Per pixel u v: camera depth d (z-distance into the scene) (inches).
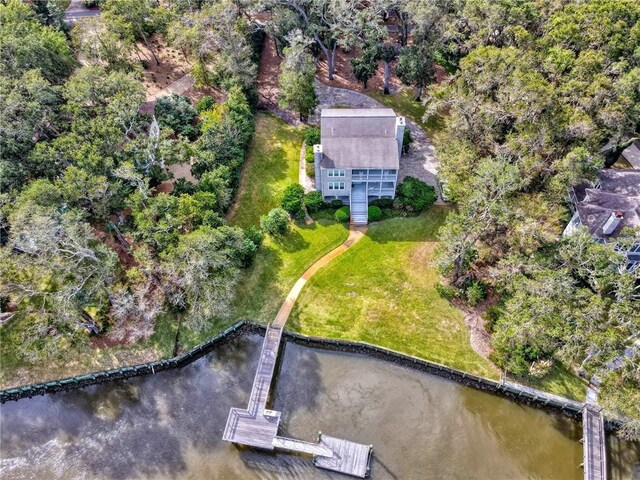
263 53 2748.5
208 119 2068.2
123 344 1593.3
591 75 1817.2
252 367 1571.1
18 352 1534.2
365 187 1930.4
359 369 1556.3
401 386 1514.5
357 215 1925.4
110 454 1391.5
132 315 1630.2
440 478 1330.0
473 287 1636.3
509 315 1461.6
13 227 1347.2
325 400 1483.8
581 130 1636.3
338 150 1822.1
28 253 1408.7
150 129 1980.8
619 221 1523.1
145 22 2554.1
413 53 2190.0
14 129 1615.4
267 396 1462.8
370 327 1614.2
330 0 2271.2
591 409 1403.8
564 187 1617.9
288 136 2273.6
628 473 1339.8
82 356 1571.1
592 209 1615.4
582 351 1384.1
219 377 1550.2
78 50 2337.6
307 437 1409.9
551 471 1348.4
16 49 1873.8
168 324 1635.1
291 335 1604.3
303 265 1779.0
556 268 1528.1
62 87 1879.9
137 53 2578.7
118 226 1732.3
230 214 1931.6
